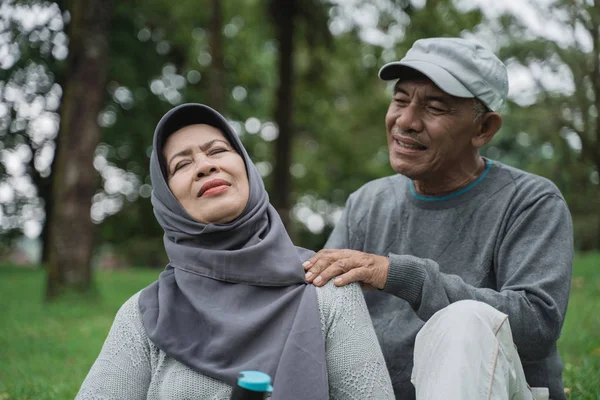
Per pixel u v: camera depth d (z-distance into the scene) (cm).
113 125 1820
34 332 761
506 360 237
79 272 1037
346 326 250
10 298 1147
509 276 283
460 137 302
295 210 3162
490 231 296
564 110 749
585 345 538
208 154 269
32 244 2873
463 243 301
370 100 2362
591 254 1241
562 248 280
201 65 1819
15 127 1183
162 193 272
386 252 320
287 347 239
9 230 2064
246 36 1859
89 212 1049
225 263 255
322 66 1595
